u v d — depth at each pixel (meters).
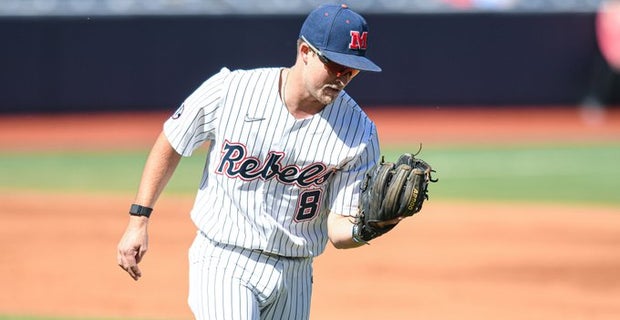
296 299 16.55
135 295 29.61
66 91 84.50
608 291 30.84
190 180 55.47
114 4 85.19
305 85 14.82
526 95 93.75
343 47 14.31
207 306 15.71
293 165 15.40
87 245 37.19
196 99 15.47
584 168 62.53
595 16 94.00
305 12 87.44
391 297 29.89
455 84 91.88
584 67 94.56
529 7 92.56
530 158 67.00
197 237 16.36
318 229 16.42
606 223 43.38
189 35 86.31
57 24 83.50
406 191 14.46
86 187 52.12
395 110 90.88
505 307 28.73
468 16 91.25
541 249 37.53
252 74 15.48
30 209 45.06
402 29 90.12
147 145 70.75
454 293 30.47
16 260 34.47
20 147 69.12
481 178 58.00
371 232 15.19
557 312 28.20
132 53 85.56
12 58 83.06
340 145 15.42
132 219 15.67
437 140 75.19
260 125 15.20
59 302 28.58
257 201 15.56
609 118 90.06
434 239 39.56
